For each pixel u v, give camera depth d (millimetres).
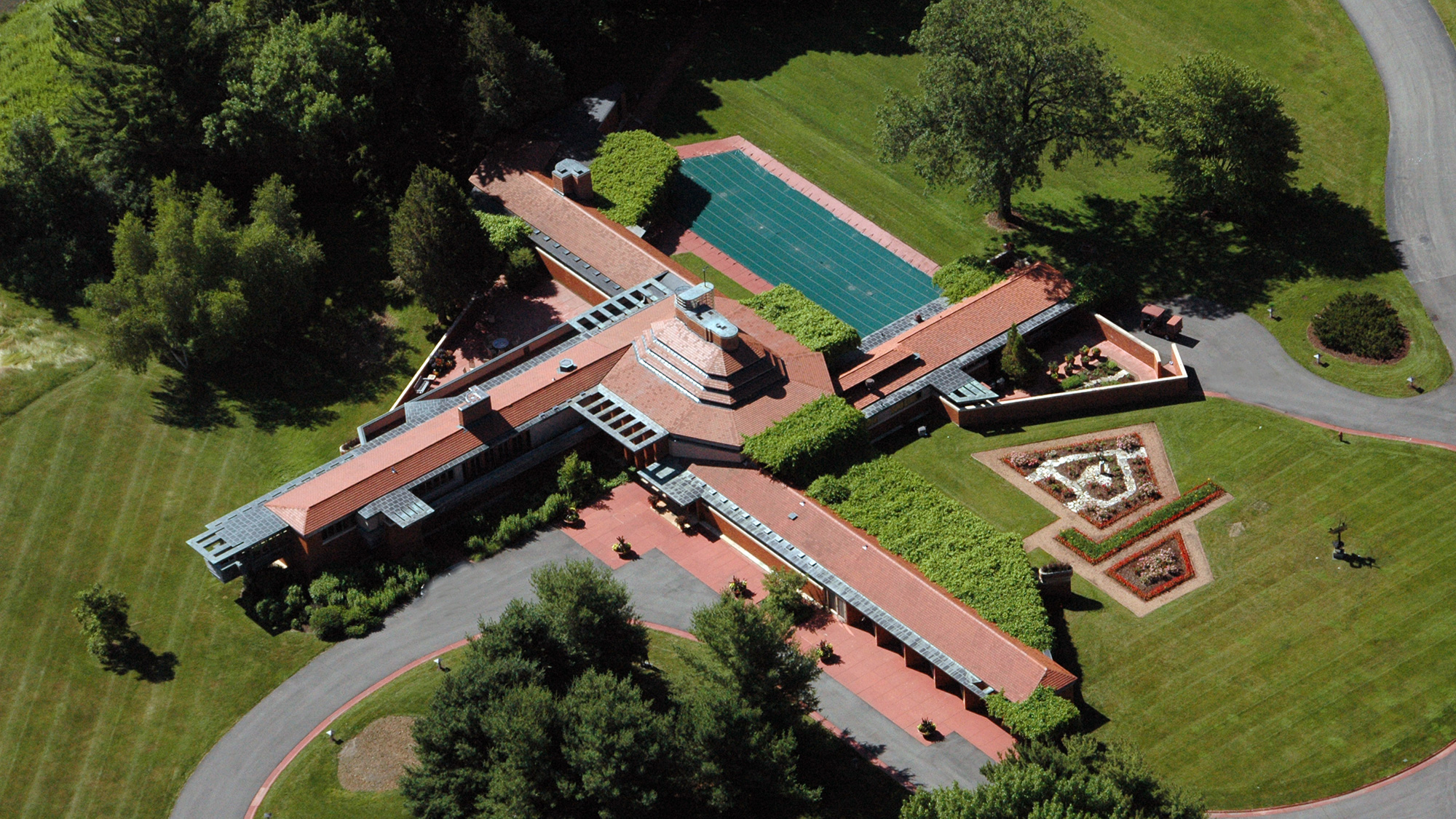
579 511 98188
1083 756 74812
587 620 80312
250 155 117438
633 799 73188
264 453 103625
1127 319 114062
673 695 82500
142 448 103250
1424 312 112500
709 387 99500
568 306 114875
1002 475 100875
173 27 114375
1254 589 91625
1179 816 71188
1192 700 84938
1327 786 80375
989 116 114250
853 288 117375
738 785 75062
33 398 106625
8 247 116250
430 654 88250
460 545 95688
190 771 82188
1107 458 101625
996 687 82750
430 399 103438
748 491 95750
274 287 108750
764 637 76500
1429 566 92062
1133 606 90938
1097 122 114500
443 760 75750
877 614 87250
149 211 117625
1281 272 117125
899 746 82688
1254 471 100062
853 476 96812
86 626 87500
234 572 90312
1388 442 101750
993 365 110188
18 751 83562
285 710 85250
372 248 117938
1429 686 85000
